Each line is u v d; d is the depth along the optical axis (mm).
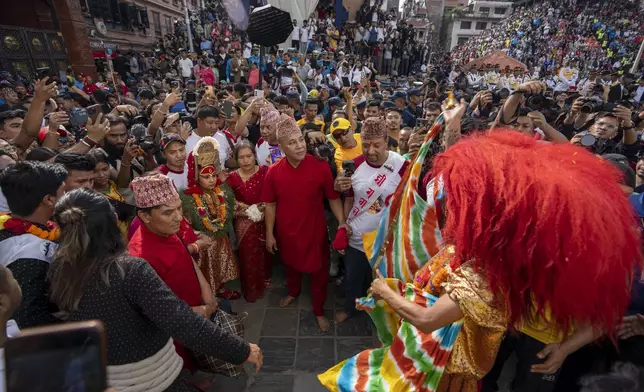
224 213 2896
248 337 2924
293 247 2836
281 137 2572
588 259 1017
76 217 1341
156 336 1496
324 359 2709
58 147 3412
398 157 2674
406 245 1843
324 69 15250
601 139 3658
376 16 21391
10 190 1606
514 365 2613
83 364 816
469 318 1265
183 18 25281
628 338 1591
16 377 793
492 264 1142
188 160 2781
